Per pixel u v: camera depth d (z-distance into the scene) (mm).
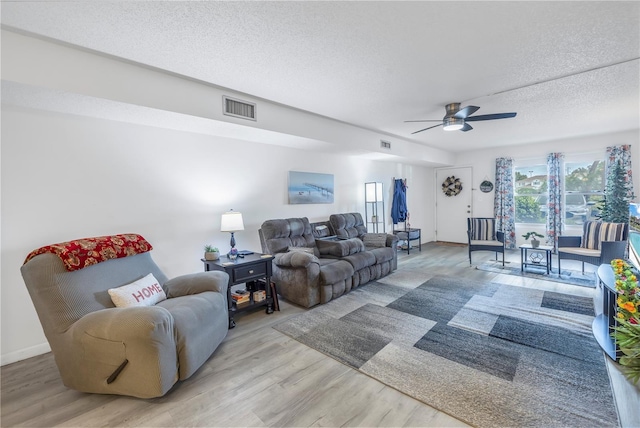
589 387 1842
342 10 1695
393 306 3270
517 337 2502
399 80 2699
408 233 6102
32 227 2373
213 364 2201
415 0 1617
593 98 3264
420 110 3594
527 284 3949
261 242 3770
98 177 2691
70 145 2545
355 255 3971
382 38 2002
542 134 5145
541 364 2104
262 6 1646
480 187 6809
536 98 3244
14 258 2301
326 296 3375
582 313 2961
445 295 3592
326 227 4535
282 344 2486
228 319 2705
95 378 1810
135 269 2479
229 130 3230
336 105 3377
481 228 5262
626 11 1736
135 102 2348
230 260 3080
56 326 1857
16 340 2320
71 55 2072
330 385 1932
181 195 3238
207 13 1694
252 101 3117
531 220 6203
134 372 1747
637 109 3680
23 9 1624
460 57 2287
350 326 2793
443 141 5648
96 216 2682
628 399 1724
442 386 1889
